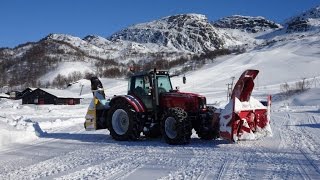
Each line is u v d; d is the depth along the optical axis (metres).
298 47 147.50
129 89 13.50
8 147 12.10
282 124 18.11
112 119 13.36
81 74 159.75
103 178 7.68
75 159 9.81
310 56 124.62
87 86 113.62
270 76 100.00
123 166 8.76
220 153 9.98
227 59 137.00
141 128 12.98
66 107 51.22
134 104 12.90
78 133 15.90
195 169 8.21
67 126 19.69
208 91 83.12
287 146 10.84
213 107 12.82
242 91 11.80
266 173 7.65
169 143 11.84
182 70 127.19
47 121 21.19
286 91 69.69
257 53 134.75
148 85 13.02
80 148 11.73
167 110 12.02
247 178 7.33
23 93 79.88
